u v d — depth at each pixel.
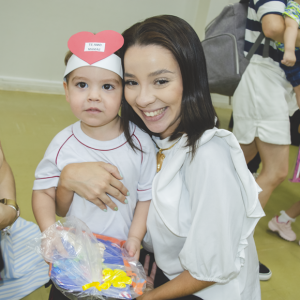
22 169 2.14
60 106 3.67
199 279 0.74
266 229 2.02
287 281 1.59
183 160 0.75
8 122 2.90
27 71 3.97
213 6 4.36
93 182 0.82
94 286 0.70
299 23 1.30
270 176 1.53
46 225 0.84
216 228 0.70
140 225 0.91
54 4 3.74
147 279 0.91
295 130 3.45
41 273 1.35
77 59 0.79
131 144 0.87
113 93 0.81
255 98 1.47
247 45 1.52
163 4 4.27
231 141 0.73
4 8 3.56
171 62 0.73
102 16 4.03
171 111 0.79
